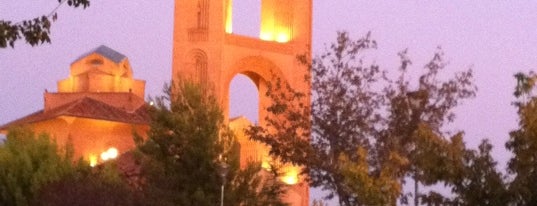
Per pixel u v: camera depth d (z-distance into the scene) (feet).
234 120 268.21
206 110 214.48
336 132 191.01
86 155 279.49
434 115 186.09
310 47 288.30
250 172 214.90
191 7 285.64
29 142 219.82
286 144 196.85
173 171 211.41
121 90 308.40
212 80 282.15
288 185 238.68
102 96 296.10
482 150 132.77
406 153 180.96
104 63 308.19
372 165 184.44
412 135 166.40
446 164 131.54
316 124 192.44
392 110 186.91
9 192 215.31
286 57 294.66
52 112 287.48
